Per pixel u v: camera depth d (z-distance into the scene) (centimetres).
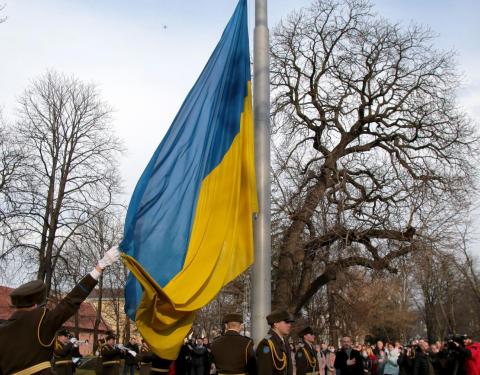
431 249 1958
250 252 817
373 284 2550
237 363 714
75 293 434
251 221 832
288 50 2417
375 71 2375
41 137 2820
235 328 739
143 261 778
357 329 4194
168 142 869
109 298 5753
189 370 1788
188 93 922
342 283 2452
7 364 413
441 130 2250
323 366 1650
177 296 729
